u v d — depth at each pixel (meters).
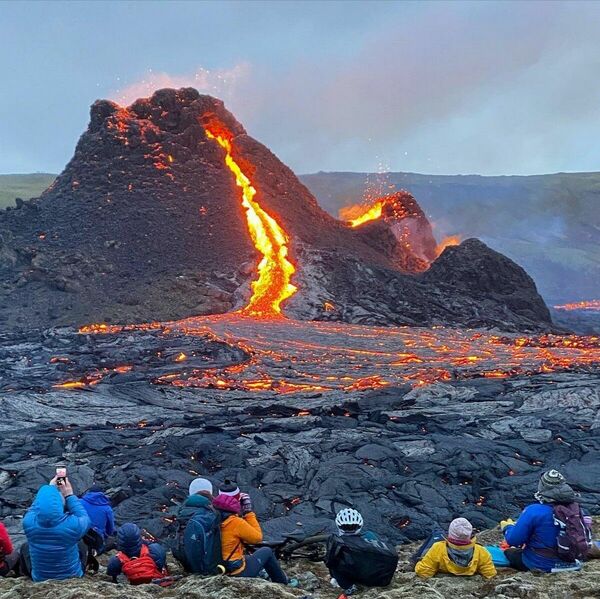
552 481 9.30
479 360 47.41
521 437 23.80
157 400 35.44
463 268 86.62
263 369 44.94
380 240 106.31
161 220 93.75
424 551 10.55
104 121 111.88
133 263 85.06
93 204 97.12
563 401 29.97
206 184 103.50
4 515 17.64
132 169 103.94
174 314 73.06
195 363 46.53
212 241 91.19
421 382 37.44
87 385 38.44
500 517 16.42
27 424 30.36
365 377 41.91
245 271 83.88
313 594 8.64
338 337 58.56
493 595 8.41
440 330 65.44
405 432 25.22
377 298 78.06
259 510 16.84
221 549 8.82
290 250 90.75
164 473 19.78
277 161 116.69
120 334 56.72
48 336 57.03
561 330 74.88
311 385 39.84
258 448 23.23
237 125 117.81
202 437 24.92
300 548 11.37
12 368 44.44
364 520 15.55
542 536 9.16
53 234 90.88
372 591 8.87
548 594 8.20
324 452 21.98
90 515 10.35
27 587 8.54
